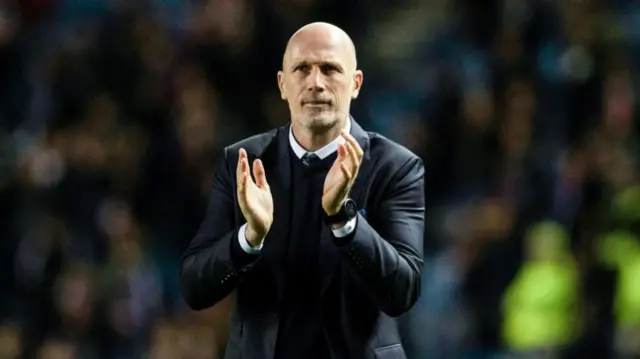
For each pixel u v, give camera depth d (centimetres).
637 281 3400
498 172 3909
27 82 4125
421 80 4359
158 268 3806
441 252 3834
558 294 3416
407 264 1487
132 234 3706
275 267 1539
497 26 4316
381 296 1474
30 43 4250
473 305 3512
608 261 3388
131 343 3575
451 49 4403
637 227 3462
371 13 4578
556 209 3709
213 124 3906
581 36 4138
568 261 3447
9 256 3691
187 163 3847
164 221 3850
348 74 1521
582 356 3353
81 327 3559
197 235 1591
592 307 3369
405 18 4641
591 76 4056
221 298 1526
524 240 3512
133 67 4006
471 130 3934
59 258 3647
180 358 3419
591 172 3653
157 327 3516
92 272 3616
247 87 4003
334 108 1513
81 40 4138
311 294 1537
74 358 3506
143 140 3906
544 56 4125
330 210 1436
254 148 1588
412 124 4034
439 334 3531
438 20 4597
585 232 3453
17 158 3938
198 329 3441
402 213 1538
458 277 3588
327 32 1517
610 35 4322
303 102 1512
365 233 1449
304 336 1535
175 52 4072
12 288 3681
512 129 3938
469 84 4069
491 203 3762
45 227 3694
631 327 3391
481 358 3484
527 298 3431
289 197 1548
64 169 3791
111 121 3922
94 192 3784
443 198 3925
